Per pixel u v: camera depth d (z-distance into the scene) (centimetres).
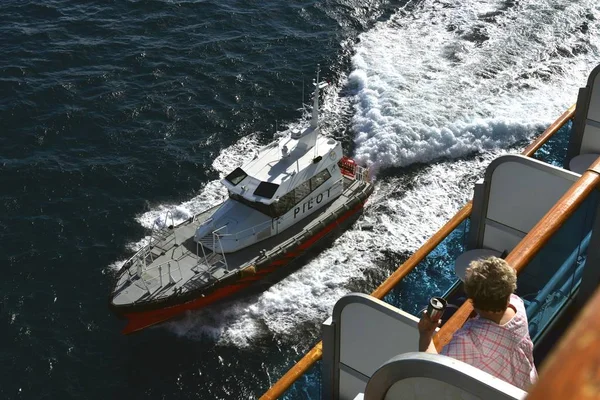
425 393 250
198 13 4375
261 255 2988
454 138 3644
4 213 3083
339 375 696
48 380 2461
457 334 392
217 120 3662
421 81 3988
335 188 3253
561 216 560
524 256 529
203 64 3997
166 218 2986
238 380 2550
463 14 4531
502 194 858
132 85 3825
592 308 98
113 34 4169
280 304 2881
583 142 1055
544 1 4622
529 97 3906
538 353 657
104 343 2625
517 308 396
